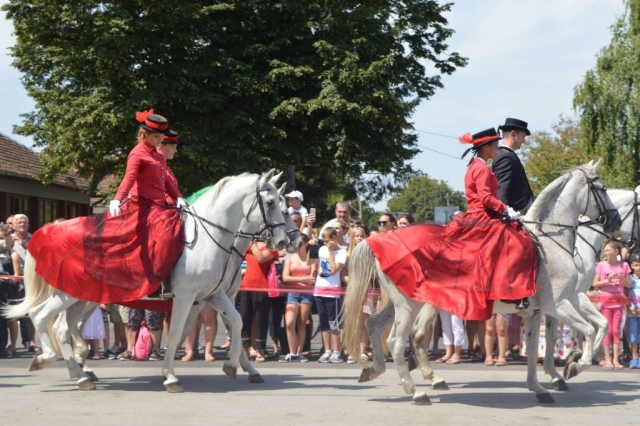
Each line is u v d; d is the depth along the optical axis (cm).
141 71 2658
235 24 2850
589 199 852
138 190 895
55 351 916
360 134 2847
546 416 744
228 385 939
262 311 1185
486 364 1148
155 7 2684
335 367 1116
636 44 2744
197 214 907
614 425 704
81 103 2605
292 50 2828
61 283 881
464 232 798
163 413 751
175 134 970
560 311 810
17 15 2681
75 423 701
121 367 1105
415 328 921
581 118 2802
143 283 866
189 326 966
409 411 767
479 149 844
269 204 916
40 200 3416
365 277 837
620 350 1208
